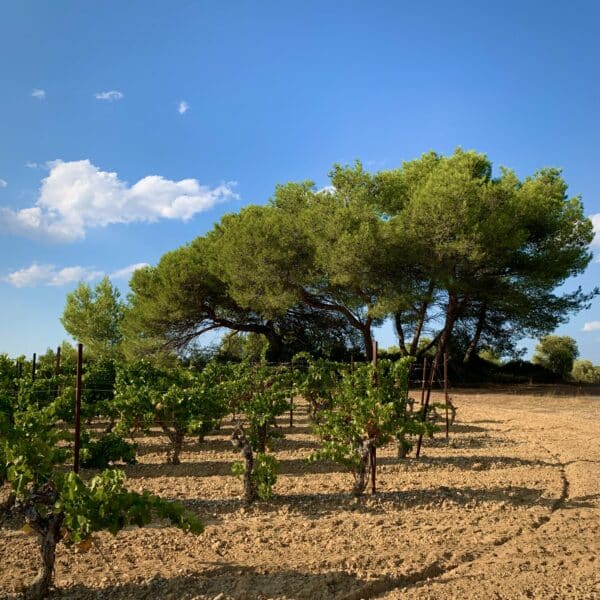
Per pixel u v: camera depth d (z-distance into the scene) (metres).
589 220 27.14
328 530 6.27
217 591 4.60
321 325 33.31
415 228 23.92
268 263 25.77
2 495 7.67
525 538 6.04
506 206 24.59
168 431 10.12
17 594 4.55
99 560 5.29
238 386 12.34
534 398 23.39
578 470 9.45
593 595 4.54
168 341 30.31
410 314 31.44
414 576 4.99
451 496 7.77
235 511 7.04
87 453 8.80
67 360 18.14
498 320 32.53
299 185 29.03
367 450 7.72
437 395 24.88
